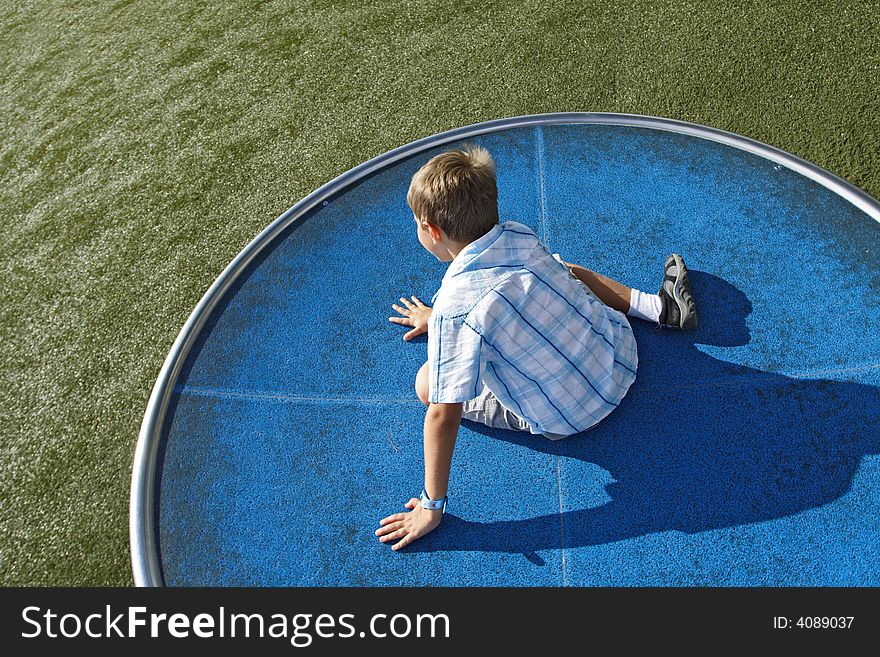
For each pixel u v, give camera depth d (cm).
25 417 305
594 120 372
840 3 409
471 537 241
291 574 239
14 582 255
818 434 250
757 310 286
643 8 434
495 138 371
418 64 432
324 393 283
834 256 299
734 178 335
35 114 456
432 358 196
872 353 267
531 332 209
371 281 319
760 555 226
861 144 347
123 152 417
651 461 251
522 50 427
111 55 486
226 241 359
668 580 225
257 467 264
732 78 388
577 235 321
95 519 269
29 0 562
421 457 262
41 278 359
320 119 412
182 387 290
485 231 207
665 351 278
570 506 244
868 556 222
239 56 462
